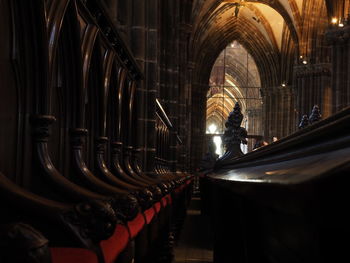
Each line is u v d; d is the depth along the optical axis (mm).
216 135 44812
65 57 2939
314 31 32750
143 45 8711
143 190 3137
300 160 1417
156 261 4836
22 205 1627
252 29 43562
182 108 23812
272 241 2086
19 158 2221
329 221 744
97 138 3764
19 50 2199
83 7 3131
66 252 1571
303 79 33312
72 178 2990
